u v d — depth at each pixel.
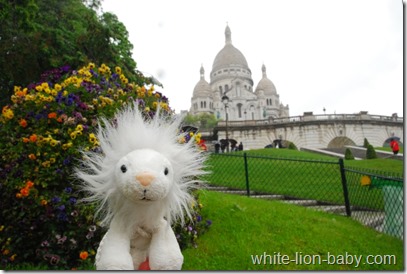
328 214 6.91
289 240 4.96
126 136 2.33
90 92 4.69
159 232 2.31
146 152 2.22
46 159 3.95
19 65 10.13
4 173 3.97
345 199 7.32
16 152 4.05
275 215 5.97
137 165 2.10
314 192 9.09
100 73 5.54
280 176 11.30
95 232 3.84
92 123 4.24
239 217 5.67
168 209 2.36
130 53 14.49
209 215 5.65
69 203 3.76
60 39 10.84
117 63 11.59
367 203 7.32
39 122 4.23
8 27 9.68
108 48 11.43
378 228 6.30
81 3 14.30
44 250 3.76
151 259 2.23
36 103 4.41
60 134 4.14
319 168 12.48
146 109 4.42
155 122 2.50
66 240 3.78
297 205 7.49
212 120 64.25
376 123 37.28
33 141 4.02
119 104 4.54
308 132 36.47
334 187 9.59
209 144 32.91
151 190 2.04
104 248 2.21
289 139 36.75
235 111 82.06
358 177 7.88
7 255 3.85
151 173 2.06
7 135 4.28
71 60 10.49
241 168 12.48
